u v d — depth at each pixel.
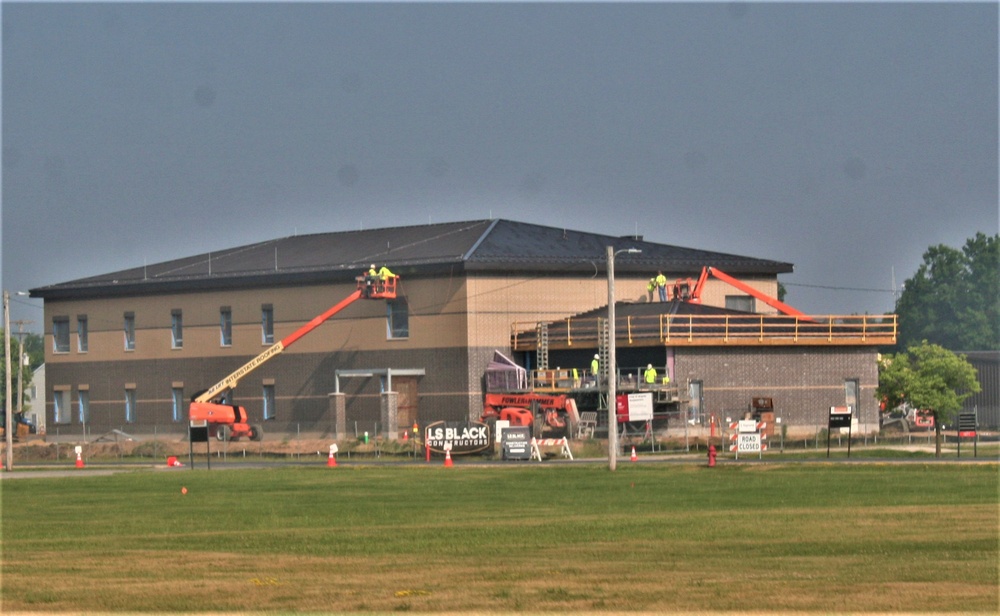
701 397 148.25
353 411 163.25
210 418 162.50
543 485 92.38
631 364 150.38
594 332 152.75
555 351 157.12
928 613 43.53
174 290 178.38
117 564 55.78
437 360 158.12
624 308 159.00
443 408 157.25
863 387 155.25
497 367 154.50
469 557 55.75
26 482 109.50
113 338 184.25
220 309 174.88
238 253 189.25
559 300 162.50
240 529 67.69
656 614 43.75
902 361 127.81
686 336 147.12
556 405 146.75
